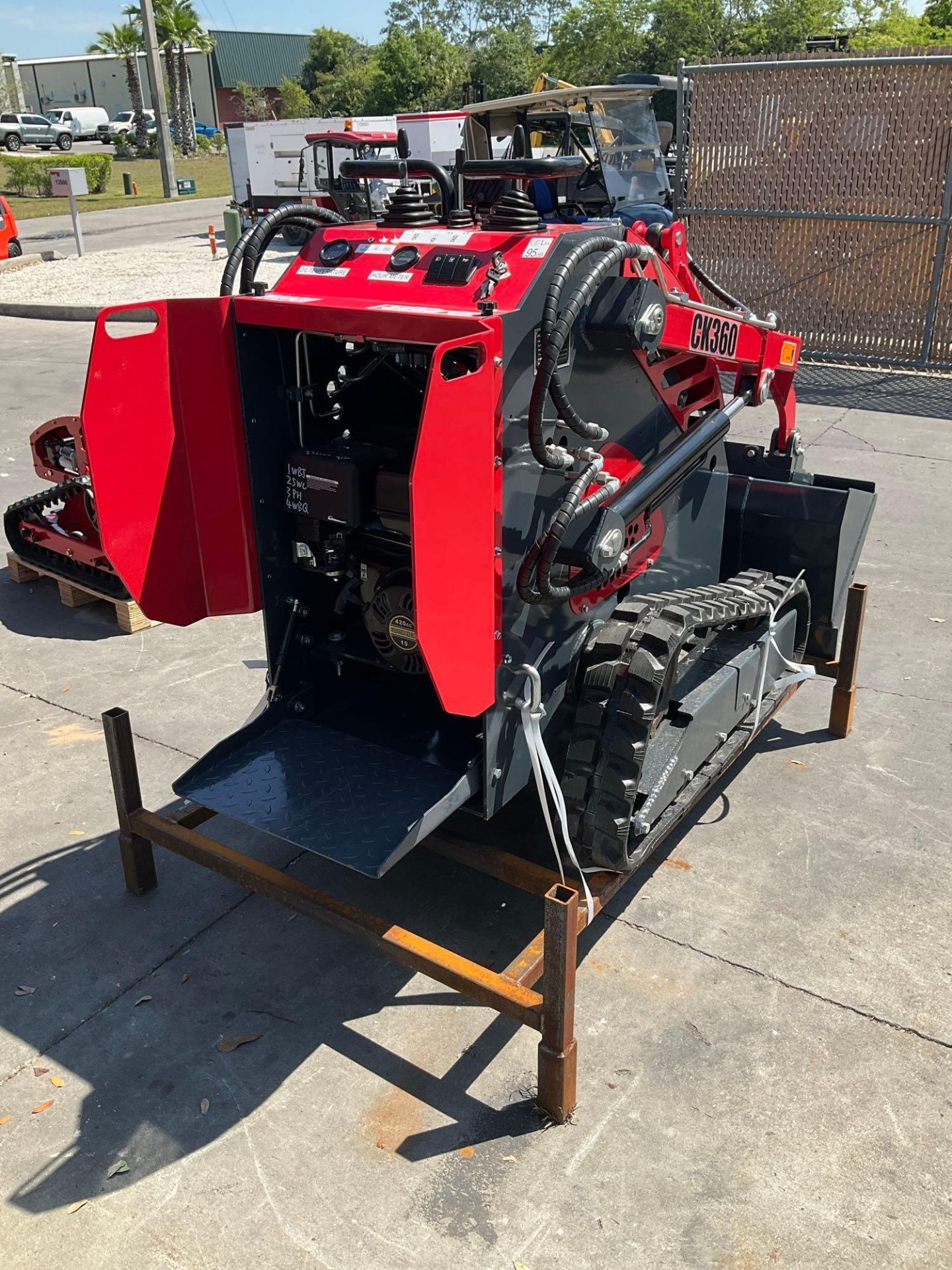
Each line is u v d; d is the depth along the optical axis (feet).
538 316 8.13
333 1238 7.47
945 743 13.56
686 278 10.34
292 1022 9.45
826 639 13.50
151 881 11.19
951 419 28.17
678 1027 9.24
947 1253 7.27
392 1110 8.51
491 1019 9.46
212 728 14.34
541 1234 7.45
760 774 13.00
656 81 34.01
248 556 10.31
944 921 10.46
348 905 9.07
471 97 45.32
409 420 10.85
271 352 9.73
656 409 10.45
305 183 61.36
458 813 11.76
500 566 8.36
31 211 89.86
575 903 7.77
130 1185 7.92
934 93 29.12
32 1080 8.87
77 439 16.81
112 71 222.48
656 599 10.55
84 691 15.48
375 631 10.14
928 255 30.96
